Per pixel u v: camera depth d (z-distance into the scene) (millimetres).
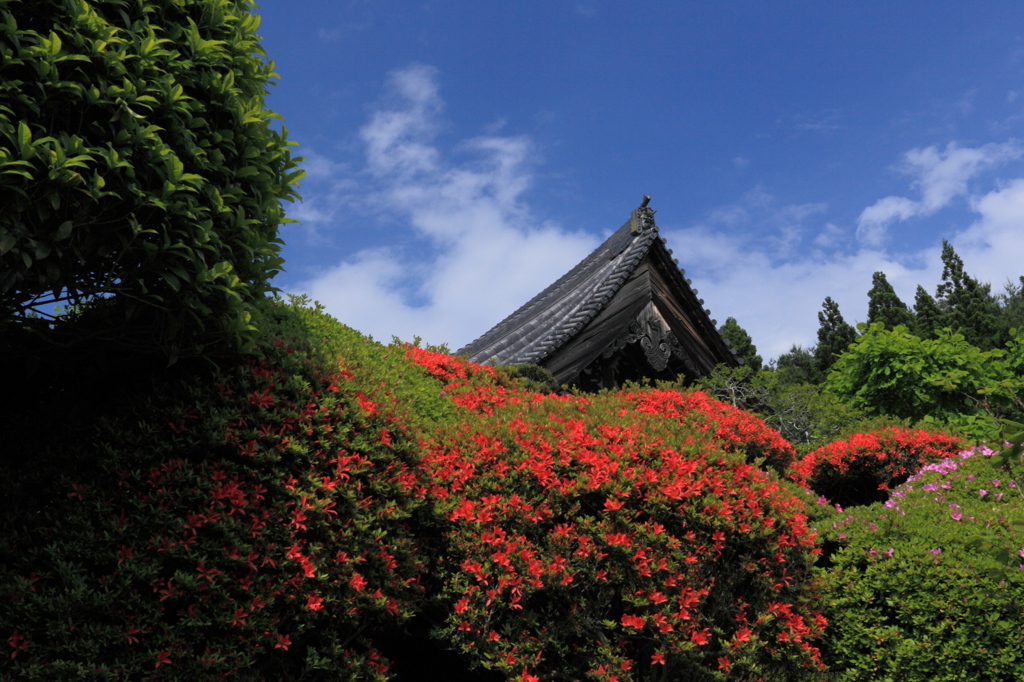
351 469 4324
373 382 5156
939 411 12758
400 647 5641
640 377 15180
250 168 4055
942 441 8898
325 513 4164
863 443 9078
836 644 5578
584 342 13586
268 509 4016
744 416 7801
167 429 4055
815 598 5324
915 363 13031
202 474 3918
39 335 3840
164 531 3754
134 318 4012
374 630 4586
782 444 7863
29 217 3158
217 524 3791
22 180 3086
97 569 3699
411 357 7539
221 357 4301
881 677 5332
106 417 4031
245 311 4023
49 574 3570
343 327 6594
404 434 4824
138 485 3852
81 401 4270
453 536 4688
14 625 3398
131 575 3596
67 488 3812
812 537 5285
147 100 3547
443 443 5238
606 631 4730
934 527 5824
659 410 7289
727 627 4969
